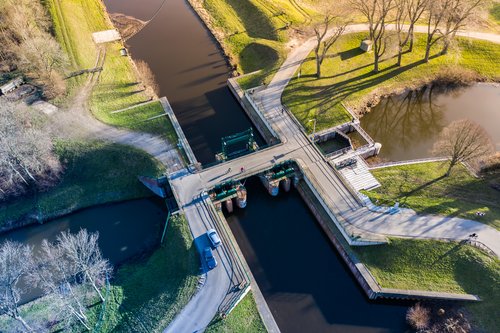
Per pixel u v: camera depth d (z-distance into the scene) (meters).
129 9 122.88
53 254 60.59
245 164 70.94
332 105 82.69
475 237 56.91
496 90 89.25
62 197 70.25
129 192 70.94
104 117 82.62
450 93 89.81
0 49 92.12
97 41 105.56
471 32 101.56
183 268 57.19
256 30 107.25
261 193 70.94
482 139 64.38
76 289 56.62
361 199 64.25
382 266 57.03
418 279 54.97
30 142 70.12
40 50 85.19
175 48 105.62
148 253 62.28
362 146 74.94
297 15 109.69
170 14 119.44
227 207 67.12
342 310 55.16
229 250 58.62
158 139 77.19
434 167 70.25
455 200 63.19
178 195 66.44
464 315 51.00
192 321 51.03
